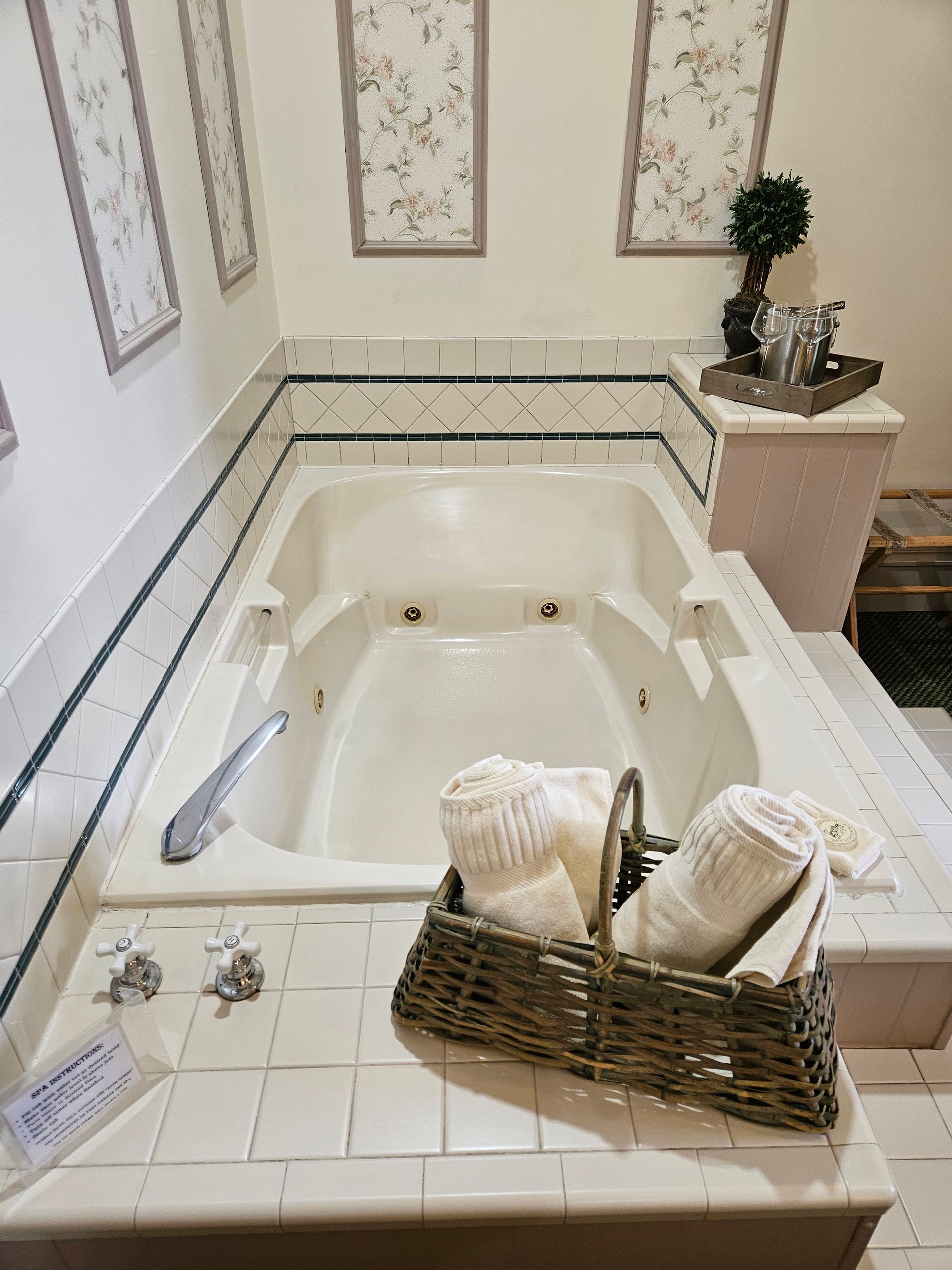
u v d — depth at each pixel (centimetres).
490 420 258
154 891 122
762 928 96
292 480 255
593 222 233
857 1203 89
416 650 258
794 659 181
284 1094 98
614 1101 97
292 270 237
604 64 213
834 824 133
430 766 218
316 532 250
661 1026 92
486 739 227
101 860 123
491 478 261
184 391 163
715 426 207
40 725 106
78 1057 92
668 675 208
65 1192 90
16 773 100
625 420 259
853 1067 137
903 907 125
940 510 269
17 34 103
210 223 179
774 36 209
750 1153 92
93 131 124
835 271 243
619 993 90
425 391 253
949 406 267
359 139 221
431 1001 102
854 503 212
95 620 122
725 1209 89
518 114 218
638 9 205
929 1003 131
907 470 280
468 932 94
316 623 230
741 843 89
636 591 250
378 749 223
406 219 231
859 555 221
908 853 134
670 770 201
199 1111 97
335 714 234
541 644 260
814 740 155
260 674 192
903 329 253
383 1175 91
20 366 105
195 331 170
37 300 109
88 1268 95
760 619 193
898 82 216
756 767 152
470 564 258
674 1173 91
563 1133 94
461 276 239
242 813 153
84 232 119
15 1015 98
